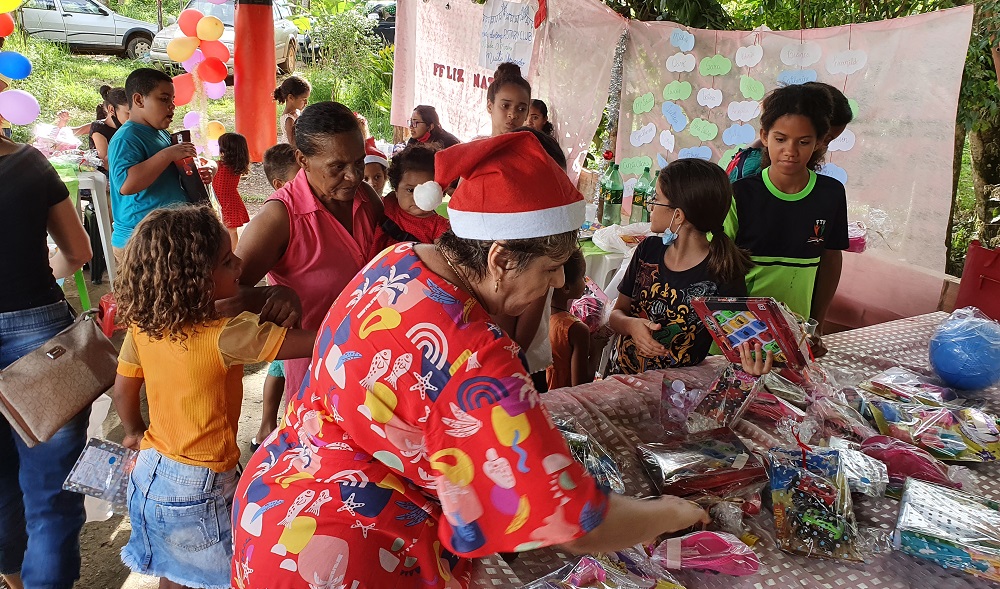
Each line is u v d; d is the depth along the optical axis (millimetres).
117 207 3516
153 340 1596
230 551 1705
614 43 4117
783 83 3502
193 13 5559
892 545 1347
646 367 2145
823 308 2432
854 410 1793
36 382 1771
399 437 950
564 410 1707
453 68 5355
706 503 1394
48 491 1900
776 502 1410
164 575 1728
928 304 3293
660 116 4086
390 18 11859
